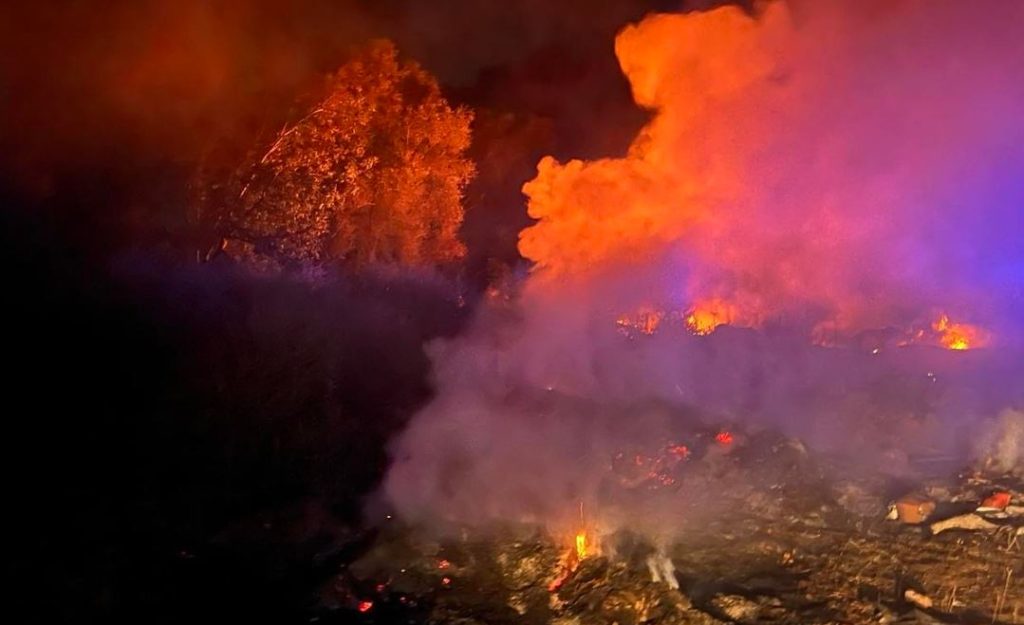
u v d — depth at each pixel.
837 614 4.69
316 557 5.52
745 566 5.32
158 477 6.42
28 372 7.64
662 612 4.71
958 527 5.81
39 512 5.67
